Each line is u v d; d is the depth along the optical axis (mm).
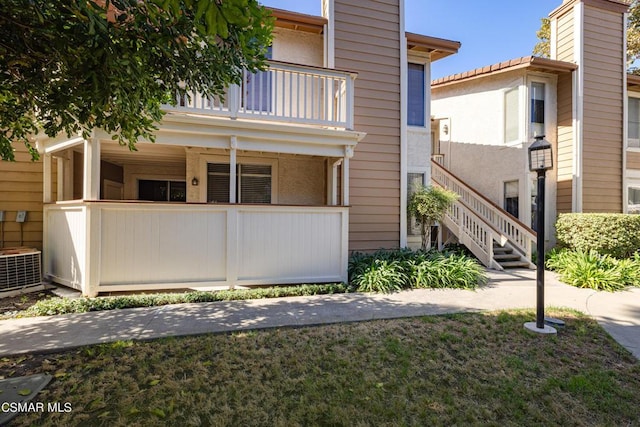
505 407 2490
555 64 9305
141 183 9266
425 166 8773
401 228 8180
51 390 2604
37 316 4371
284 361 3150
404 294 5730
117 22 2549
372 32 8000
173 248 5406
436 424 2277
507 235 9180
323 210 6160
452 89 11688
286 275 5934
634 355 3418
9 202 6363
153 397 2529
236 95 5723
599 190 9773
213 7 1949
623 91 10078
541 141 4125
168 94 3889
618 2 10008
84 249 5141
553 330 3984
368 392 2646
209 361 3115
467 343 3633
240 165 7895
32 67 2709
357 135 6309
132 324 4074
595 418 2396
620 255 8133
